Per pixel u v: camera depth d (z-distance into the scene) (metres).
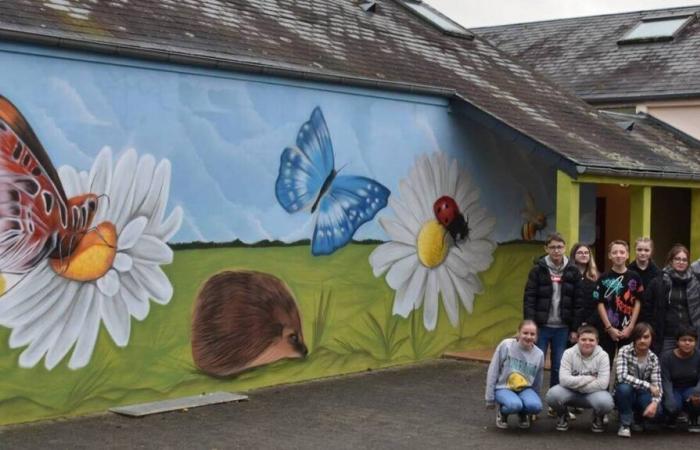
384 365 12.48
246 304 10.78
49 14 9.38
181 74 10.05
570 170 12.44
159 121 9.87
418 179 12.91
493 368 9.17
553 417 9.67
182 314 10.14
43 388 8.95
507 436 8.88
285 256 11.20
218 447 8.23
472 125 13.70
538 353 9.16
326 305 11.70
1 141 8.56
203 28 11.09
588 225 16.06
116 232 9.51
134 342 9.70
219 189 10.47
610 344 9.80
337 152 11.79
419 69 13.65
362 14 15.11
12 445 8.09
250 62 10.57
